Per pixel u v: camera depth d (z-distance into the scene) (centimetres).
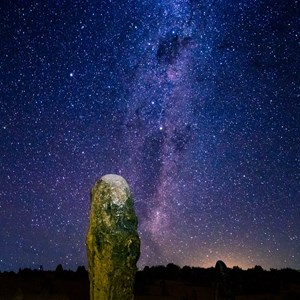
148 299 1844
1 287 1906
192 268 2689
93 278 518
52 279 2141
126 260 509
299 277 2486
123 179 546
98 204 528
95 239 518
